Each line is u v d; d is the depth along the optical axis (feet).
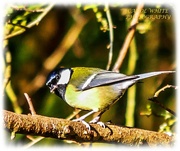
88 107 30.89
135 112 39.47
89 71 31.71
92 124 24.03
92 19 42.75
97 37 42.83
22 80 43.24
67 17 45.19
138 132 24.52
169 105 38.81
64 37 43.62
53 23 45.09
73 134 22.98
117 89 30.22
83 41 43.29
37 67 44.04
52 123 22.39
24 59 43.60
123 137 24.17
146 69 40.91
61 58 43.27
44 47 44.83
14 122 21.59
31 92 42.98
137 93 39.86
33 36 44.37
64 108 40.47
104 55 42.65
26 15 33.81
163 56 41.22
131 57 37.78
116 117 40.65
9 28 33.50
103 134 23.86
